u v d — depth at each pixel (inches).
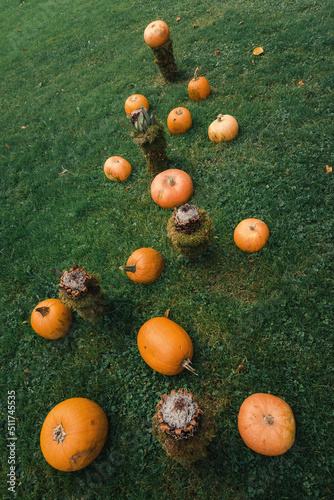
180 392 99.1
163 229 180.1
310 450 104.7
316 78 230.7
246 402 107.1
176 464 110.2
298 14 302.7
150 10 438.3
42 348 152.8
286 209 166.6
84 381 136.7
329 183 167.9
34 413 132.6
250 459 106.3
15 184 262.8
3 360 154.6
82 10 555.5
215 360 129.9
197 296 149.4
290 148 194.7
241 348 130.3
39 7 664.4
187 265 161.8
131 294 159.0
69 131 294.8
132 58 363.6
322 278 139.3
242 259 156.1
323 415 110.3
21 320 169.0
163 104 269.6
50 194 237.6
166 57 272.7
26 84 421.1
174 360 118.3
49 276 182.1
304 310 132.6
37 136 310.8
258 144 205.6
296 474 101.5
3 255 205.5
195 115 239.6
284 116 211.3
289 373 120.6
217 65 285.1
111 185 221.1
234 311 138.9
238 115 224.8
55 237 202.2
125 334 146.6
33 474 118.6
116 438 119.7
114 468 112.3
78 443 104.3
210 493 103.7
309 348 123.9
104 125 278.4
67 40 474.9
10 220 227.9
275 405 103.6
